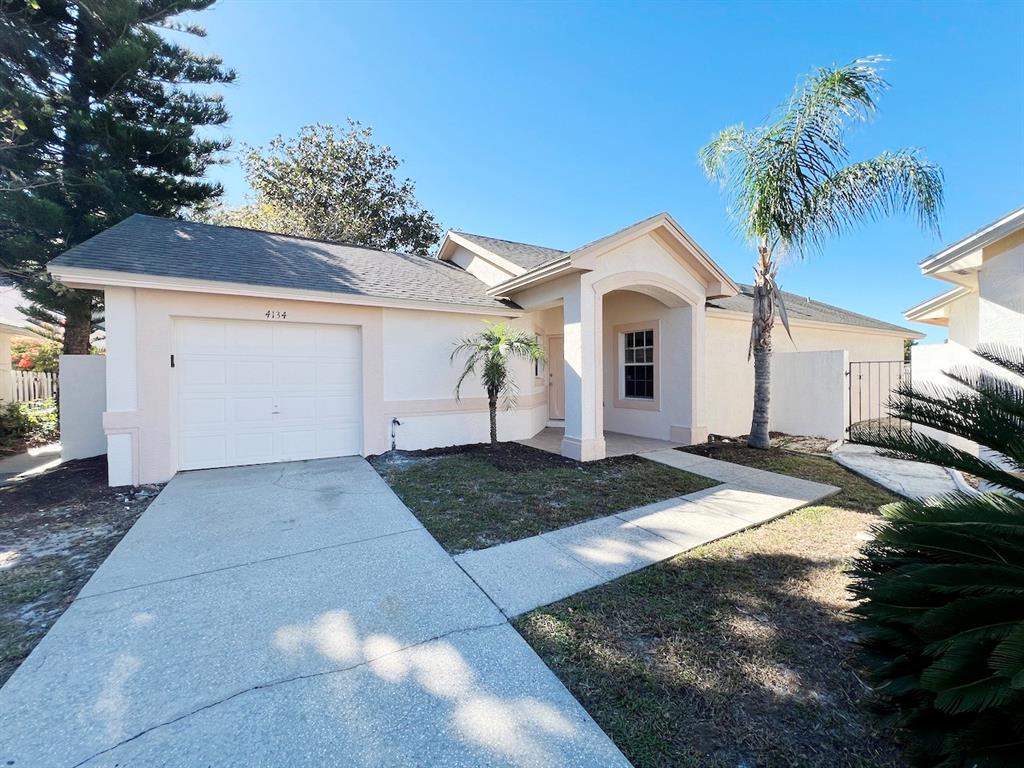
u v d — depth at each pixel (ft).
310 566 13.42
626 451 30.91
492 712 7.75
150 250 25.84
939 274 21.65
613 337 40.70
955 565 6.89
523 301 33.88
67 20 39.06
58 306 36.86
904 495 20.58
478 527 16.74
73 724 7.44
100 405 30.35
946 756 5.94
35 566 13.71
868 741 7.18
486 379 30.81
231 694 8.15
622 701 8.07
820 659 9.25
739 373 40.88
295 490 21.31
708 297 34.40
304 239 37.70
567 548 14.90
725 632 10.24
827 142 26.99
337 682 8.48
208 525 16.72
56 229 35.42
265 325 26.68
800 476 24.43
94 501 20.10
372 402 29.04
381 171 87.45
